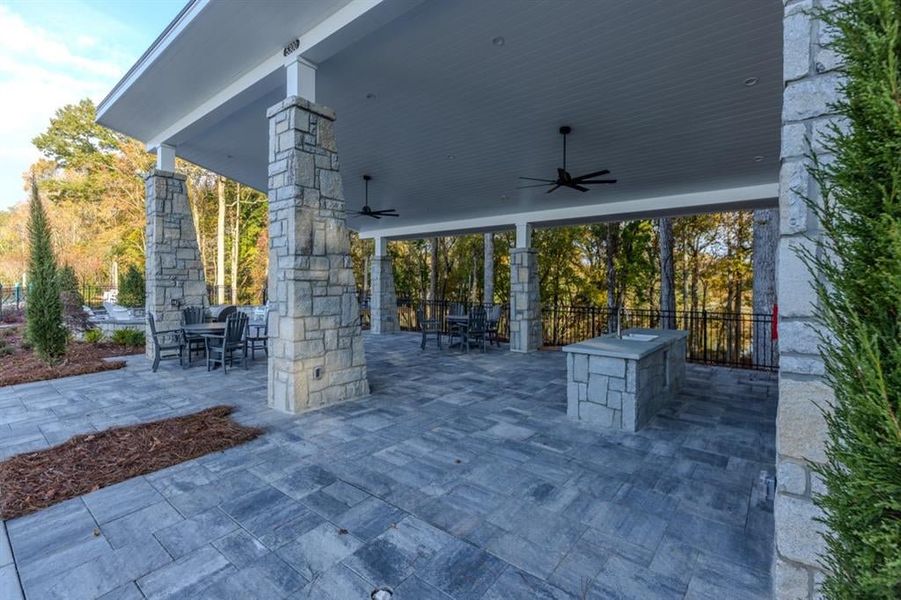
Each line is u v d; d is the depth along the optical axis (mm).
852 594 1162
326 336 4551
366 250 19938
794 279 1541
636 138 5672
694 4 3510
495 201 8688
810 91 1498
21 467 2955
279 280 4402
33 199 6473
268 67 4641
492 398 4973
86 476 2836
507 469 3031
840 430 1223
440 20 3938
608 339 4695
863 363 1040
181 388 5238
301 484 2771
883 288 1033
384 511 2449
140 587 1818
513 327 8898
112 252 17141
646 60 4242
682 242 15781
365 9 3623
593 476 2932
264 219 20734
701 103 4805
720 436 3744
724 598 1775
